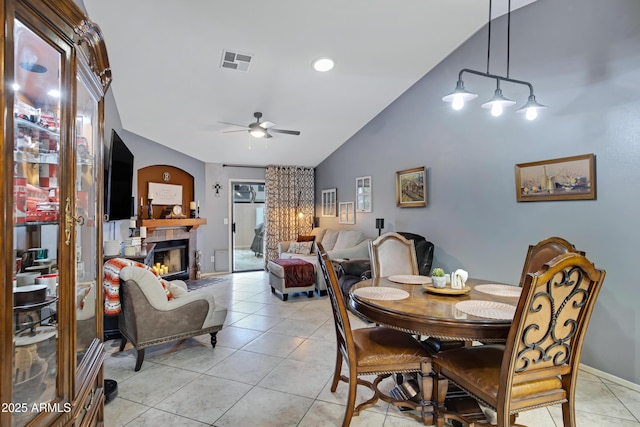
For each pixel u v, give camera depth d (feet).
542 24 9.41
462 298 6.62
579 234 8.65
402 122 15.24
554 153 9.19
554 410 6.89
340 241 18.20
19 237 3.28
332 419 6.55
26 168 3.20
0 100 2.46
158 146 17.57
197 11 8.49
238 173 22.09
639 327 7.52
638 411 6.77
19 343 3.13
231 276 20.97
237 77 11.96
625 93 7.69
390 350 6.31
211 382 7.93
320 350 9.82
